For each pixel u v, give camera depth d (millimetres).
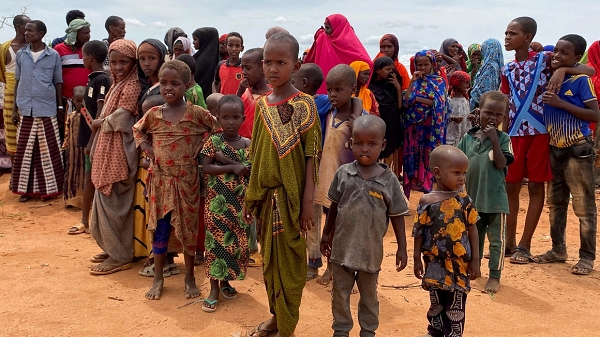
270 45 3305
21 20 8359
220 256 4164
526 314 4262
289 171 3285
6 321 3957
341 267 3461
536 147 5391
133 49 5031
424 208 3508
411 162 7418
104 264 5062
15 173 7918
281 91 3414
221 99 4219
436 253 3482
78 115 7363
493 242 4734
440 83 7305
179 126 4320
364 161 3398
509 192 5633
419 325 3998
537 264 5531
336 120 4609
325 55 7484
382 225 3395
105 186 4949
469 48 11523
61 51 8258
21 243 6000
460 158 3406
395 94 7332
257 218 3553
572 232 6871
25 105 7727
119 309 4219
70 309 4195
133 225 5133
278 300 3400
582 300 4578
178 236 4344
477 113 4918
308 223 3379
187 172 4340
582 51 5160
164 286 4727
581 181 5238
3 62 8430
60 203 7934
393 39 7938
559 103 5133
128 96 4945
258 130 3426
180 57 5426
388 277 5102
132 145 4996
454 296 3473
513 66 5566
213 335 3781
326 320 4070
